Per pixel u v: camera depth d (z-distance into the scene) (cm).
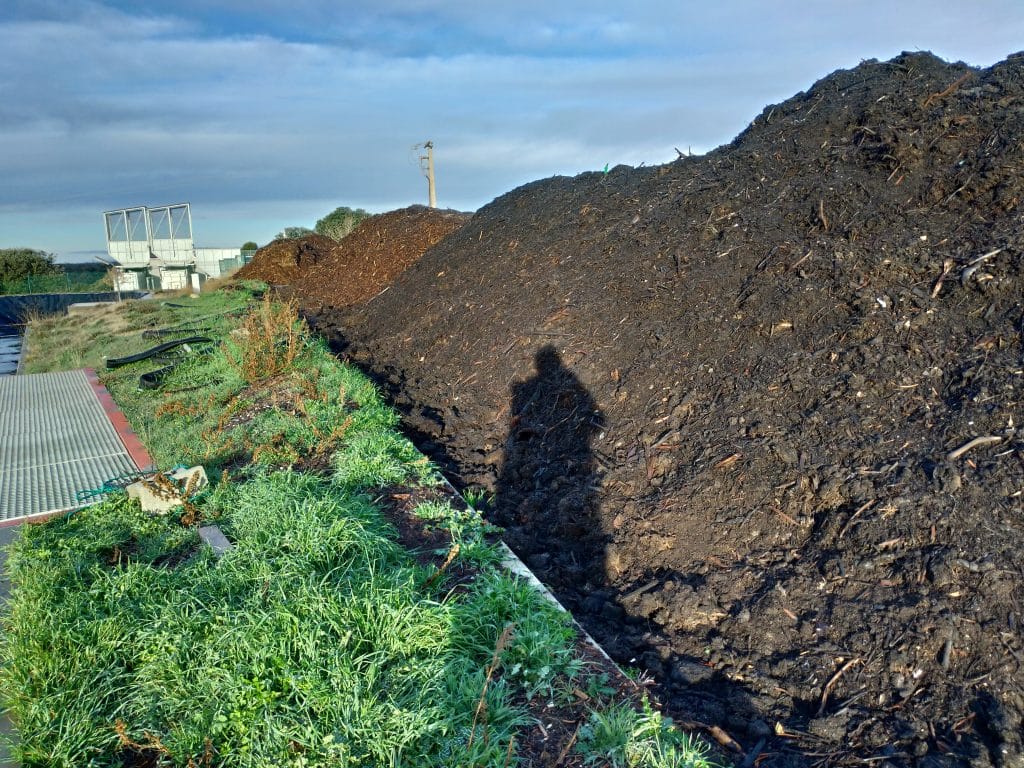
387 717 262
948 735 280
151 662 302
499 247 980
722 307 549
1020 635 296
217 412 700
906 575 331
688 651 345
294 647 294
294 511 422
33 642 316
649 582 391
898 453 381
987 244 470
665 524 419
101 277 3412
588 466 501
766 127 780
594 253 747
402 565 382
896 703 296
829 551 360
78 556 403
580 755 262
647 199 787
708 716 306
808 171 636
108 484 514
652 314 595
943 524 339
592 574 411
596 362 594
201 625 317
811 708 306
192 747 260
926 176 555
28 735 275
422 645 303
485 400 667
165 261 3544
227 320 1127
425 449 611
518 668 301
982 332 423
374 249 1529
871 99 671
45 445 646
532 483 522
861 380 431
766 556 377
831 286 503
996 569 315
